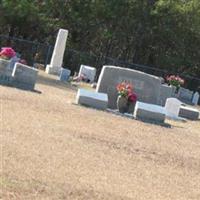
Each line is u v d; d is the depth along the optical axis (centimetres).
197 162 1409
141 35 5600
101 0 5253
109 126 1680
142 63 5850
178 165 1324
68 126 1506
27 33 5303
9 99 1778
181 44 5759
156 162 1304
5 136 1204
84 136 1412
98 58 4859
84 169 1065
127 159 1262
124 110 2130
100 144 1359
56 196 845
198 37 5778
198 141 1812
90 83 3556
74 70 4766
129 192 964
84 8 5259
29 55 4569
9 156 1028
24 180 892
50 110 1728
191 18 5644
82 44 5484
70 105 1988
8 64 2214
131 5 5391
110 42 5659
